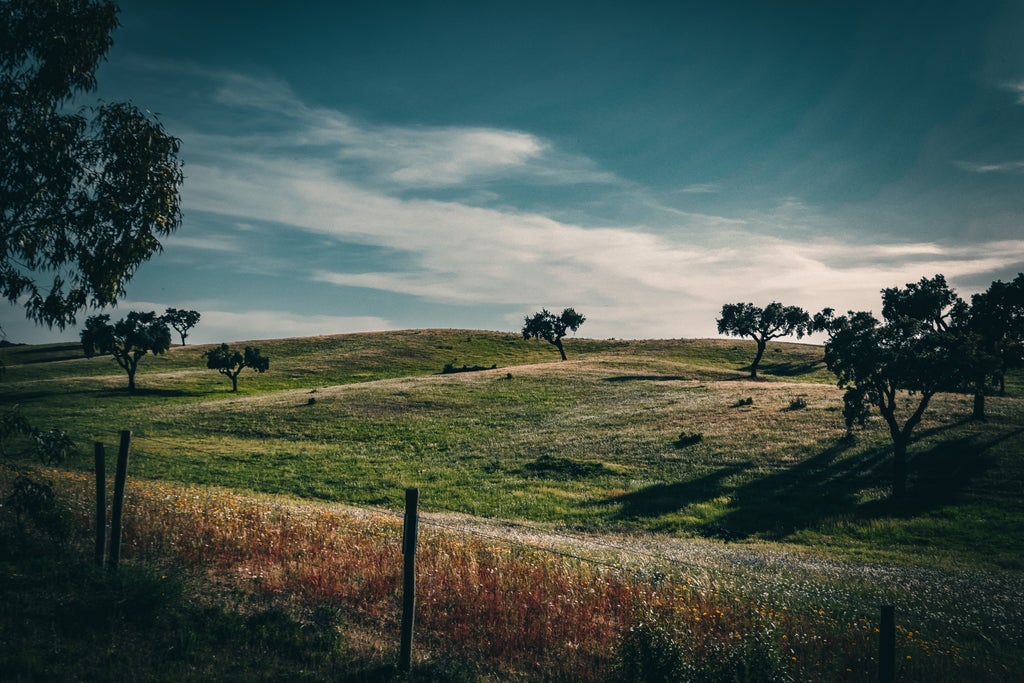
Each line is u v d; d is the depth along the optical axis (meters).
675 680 7.90
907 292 53.44
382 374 99.31
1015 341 50.16
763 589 14.41
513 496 36.62
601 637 10.01
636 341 129.75
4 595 8.92
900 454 36.25
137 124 13.98
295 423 56.47
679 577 15.19
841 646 10.19
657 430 51.12
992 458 39.06
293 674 7.80
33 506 11.84
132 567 10.20
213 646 8.40
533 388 71.56
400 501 34.50
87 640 8.02
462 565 13.28
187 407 63.81
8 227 12.77
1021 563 25.50
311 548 13.84
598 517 32.91
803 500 35.03
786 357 108.12
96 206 13.54
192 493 23.02
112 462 36.75
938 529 30.08
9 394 73.88
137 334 79.62
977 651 11.10
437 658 8.86
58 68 12.80
